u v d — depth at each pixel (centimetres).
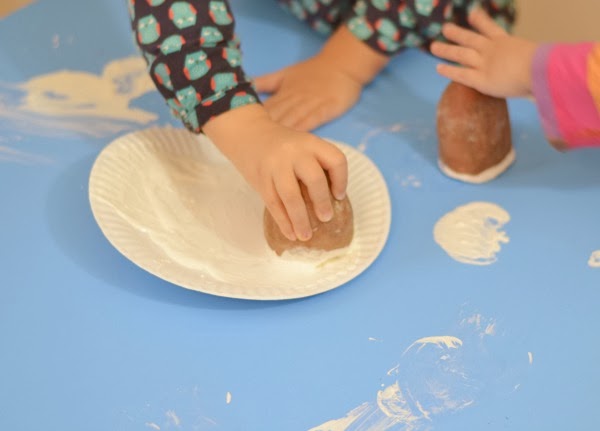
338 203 64
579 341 61
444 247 69
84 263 68
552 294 64
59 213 72
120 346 62
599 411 56
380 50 86
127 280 67
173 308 64
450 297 65
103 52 91
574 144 70
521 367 59
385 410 57
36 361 61
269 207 63
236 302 65
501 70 70
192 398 58
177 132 76
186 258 66
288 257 66
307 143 62
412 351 61
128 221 68
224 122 67
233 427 56
